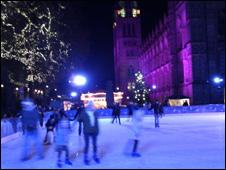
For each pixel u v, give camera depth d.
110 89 49.53
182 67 76.06
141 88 105.44
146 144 13.60
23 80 34.69
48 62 33.16
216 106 43.59
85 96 68.50
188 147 12.35
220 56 65.69
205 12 65.75
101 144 14.03
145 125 25.44
